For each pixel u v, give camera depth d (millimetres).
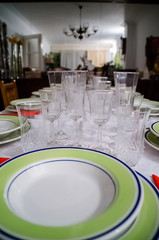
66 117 887
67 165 377
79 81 750
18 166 355
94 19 6379
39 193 317
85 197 307
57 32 8383
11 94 1566
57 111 582
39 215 273
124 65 6949
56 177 360
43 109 535
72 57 12109
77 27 7559
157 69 4488
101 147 547
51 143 572
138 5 4961
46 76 2666
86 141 599
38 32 8211
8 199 283
